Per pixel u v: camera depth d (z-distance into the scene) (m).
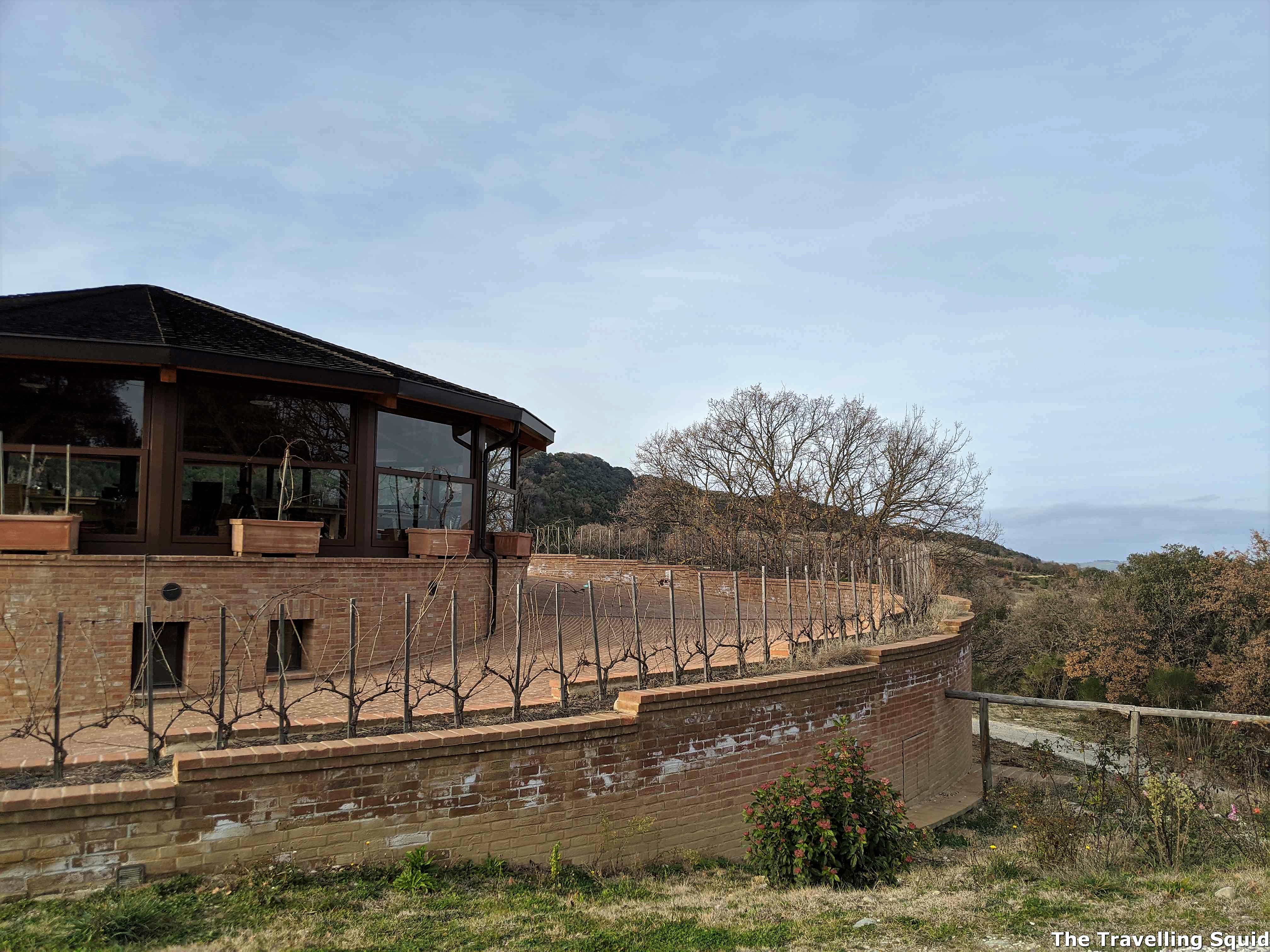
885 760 11.13
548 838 7.15
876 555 18.05
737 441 35.69
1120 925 5.80
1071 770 15.84
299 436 10.84
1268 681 23.23
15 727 8.12
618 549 28.41
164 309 11.66
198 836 5.69
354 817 6.24
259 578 9.84
